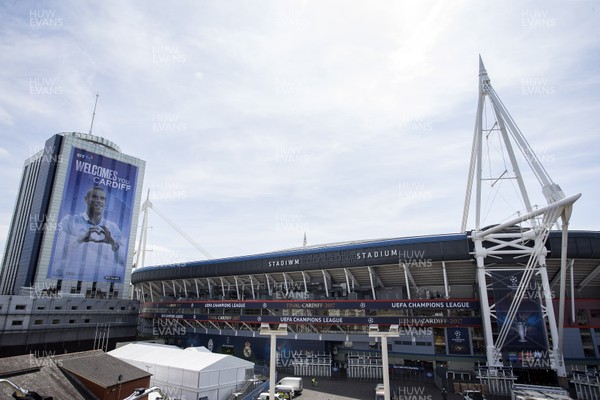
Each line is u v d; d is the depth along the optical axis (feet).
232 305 216.74
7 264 298.76
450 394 130.72
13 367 88.12
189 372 121.19
